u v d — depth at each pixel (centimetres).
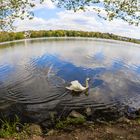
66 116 1235
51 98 1507
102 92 1670
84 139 922
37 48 4728
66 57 3372
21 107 1347
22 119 1195
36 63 2791
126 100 1522
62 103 1420
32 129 1021
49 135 974
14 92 1605
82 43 6612
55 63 2802
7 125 1040
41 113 1269
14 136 946
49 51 4156
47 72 2269
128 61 3331
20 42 6681
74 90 1655
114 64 2925
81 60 3123
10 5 1315
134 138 922
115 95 1611
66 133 991
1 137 933
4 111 1288
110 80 2038
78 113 1227
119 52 4619
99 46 5884
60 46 5250
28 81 1909
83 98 1523
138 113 1284
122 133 968
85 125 1073
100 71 2400
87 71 2359
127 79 2106
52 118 1207
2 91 1619
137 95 1641
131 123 1076
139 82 2020
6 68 2473
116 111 1320
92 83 1916
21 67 2525
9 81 1900
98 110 1325
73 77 2097
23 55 3566
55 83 1870
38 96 1535
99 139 917
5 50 4394
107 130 998
